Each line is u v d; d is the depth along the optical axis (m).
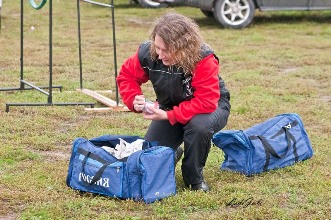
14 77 10.81
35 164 6.63
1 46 13.53
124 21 17.69
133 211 5.48
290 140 6.62
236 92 10.13
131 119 8.46
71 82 10.56
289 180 6.23
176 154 6.23
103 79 10.88
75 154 5.89
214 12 16.41
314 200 5.83
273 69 11.93
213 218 5.34
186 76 5.72
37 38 14.70
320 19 18.55
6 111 8.54
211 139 5.95
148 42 5.87
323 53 13.63
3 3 20.23
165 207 5.52
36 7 8.21
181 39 5.51
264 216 5.42
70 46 13.88
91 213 5.41
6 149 7.02
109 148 5.89
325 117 8.82
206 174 6.36
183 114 5.74
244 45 14.41
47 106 8.86
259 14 19.17
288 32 16.30
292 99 9.77
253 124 8.38
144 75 5.95
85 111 8.79
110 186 5.62
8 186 5.96
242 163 6.36
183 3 16.59
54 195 5.74
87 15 18.53
